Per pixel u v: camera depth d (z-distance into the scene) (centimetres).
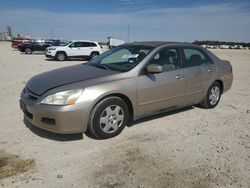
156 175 364
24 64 1739
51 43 3241
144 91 504
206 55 651
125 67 511
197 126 550
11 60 2042
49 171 367
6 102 691
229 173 375
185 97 588
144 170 375
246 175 372
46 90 441
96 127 452
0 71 1296
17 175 355
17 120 552
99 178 354
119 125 485
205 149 446
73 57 2336
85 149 432
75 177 355
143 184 343
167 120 577
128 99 486
